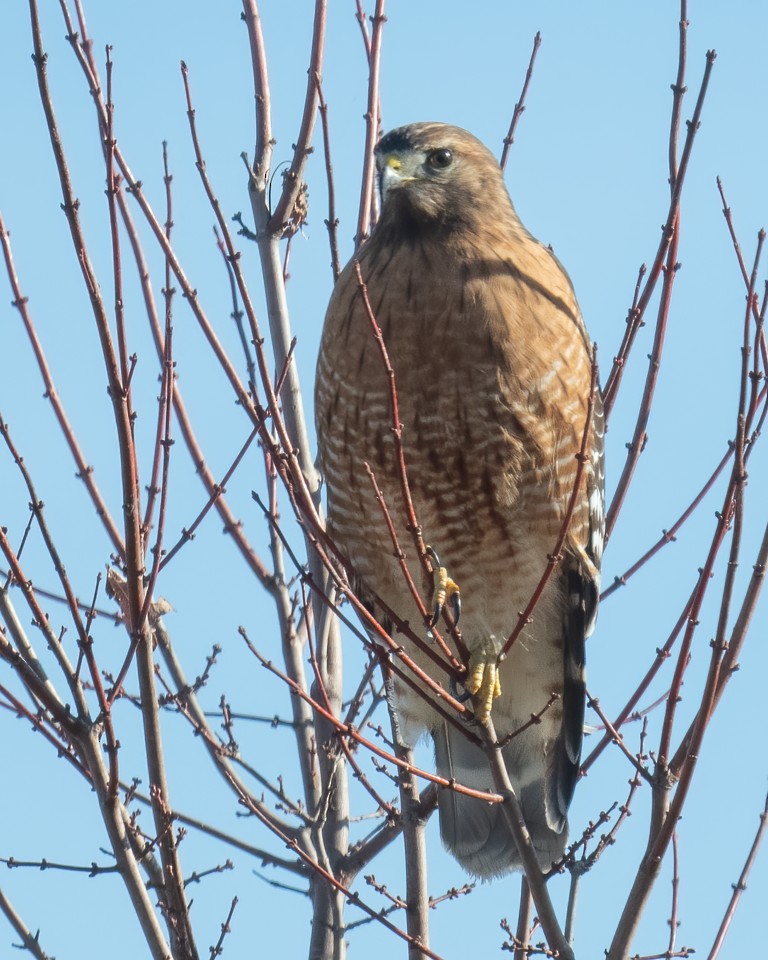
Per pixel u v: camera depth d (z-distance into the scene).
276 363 11.08
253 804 10.07
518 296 10.35
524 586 11.07
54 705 8.03
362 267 10.59
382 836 10.36
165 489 8.61
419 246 10.46
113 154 8.03
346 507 11.08
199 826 10.60
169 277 9.66
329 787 10.29
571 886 9.27
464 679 8.25
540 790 11.24
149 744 8.45
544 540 10.88
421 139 10.69
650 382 10.01
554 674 11.33
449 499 10.70
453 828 11.29
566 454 10.62
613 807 9.56
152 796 8.47
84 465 9.85
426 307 10.30
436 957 8.94
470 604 11.16
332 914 9.89
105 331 7.79
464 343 10.28
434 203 10.52
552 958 8.34
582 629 11.09
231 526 11.02
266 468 11.09
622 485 10.05
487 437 10.45
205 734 10.19
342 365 10.50
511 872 11.01
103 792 8.13
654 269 9.74
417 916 9.86
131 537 8.12
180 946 8.34
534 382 10.36
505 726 11.42
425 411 10.43
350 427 10.65
